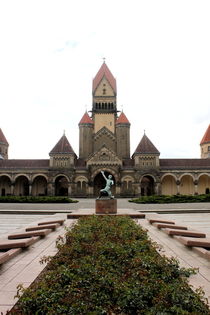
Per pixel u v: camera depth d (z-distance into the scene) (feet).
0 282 21.70
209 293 19.19
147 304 15.83
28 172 222.48
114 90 278.26
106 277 18.28
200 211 86.33
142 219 61.62
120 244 27.48
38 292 15.85
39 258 28.78
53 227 46.50
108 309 15.15
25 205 111.45
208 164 229.45
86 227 37.14
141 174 218.18
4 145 280.10
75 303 14.83
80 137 251.39
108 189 67.72
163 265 20.90
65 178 234.79
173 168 222.28
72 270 19.81
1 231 50.11
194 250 31.81
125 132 250.98
